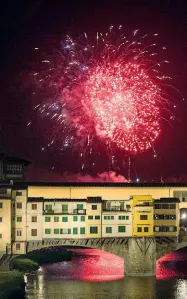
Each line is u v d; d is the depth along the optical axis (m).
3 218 136.50
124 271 142.88
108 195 149.25
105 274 145.62
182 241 143.88
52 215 139.88
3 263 136.50
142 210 142.00
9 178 160.00
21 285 127.50
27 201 139.25
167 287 129.50
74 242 140.38
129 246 142.00
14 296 118.88
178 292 124.94
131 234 142.25
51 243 139.50
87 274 146.00
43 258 170.50
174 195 150.75
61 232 140.12
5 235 136.38
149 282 135.12
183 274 145.50
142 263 141.88
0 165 159.38
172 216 144.00
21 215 138.88
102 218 141.62
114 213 142.00
